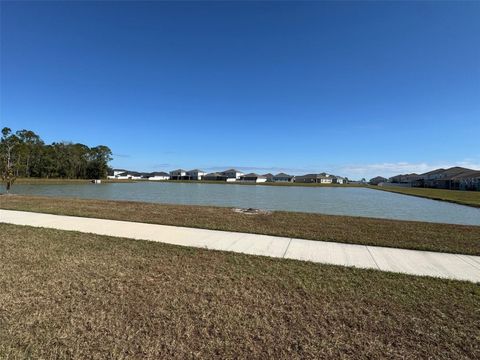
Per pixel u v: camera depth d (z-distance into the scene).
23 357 2.40
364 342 2.73
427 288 4.01
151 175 144.75
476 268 4.98
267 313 3.21
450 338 2.82
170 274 4.30
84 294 3.55
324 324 3.02
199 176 133.12
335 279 4.27
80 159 88.56
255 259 5.14
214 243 6.29
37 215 9.54
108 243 5.97
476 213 17.14
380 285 4.08
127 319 3.01
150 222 8.56
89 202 14.01
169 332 2.81
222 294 3.66
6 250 5.29
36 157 75.81
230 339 2.72
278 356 2.51
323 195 36.94
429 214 16.50
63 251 5.30
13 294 3.49
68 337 2.68
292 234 7.26
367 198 31.66
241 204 20.31
